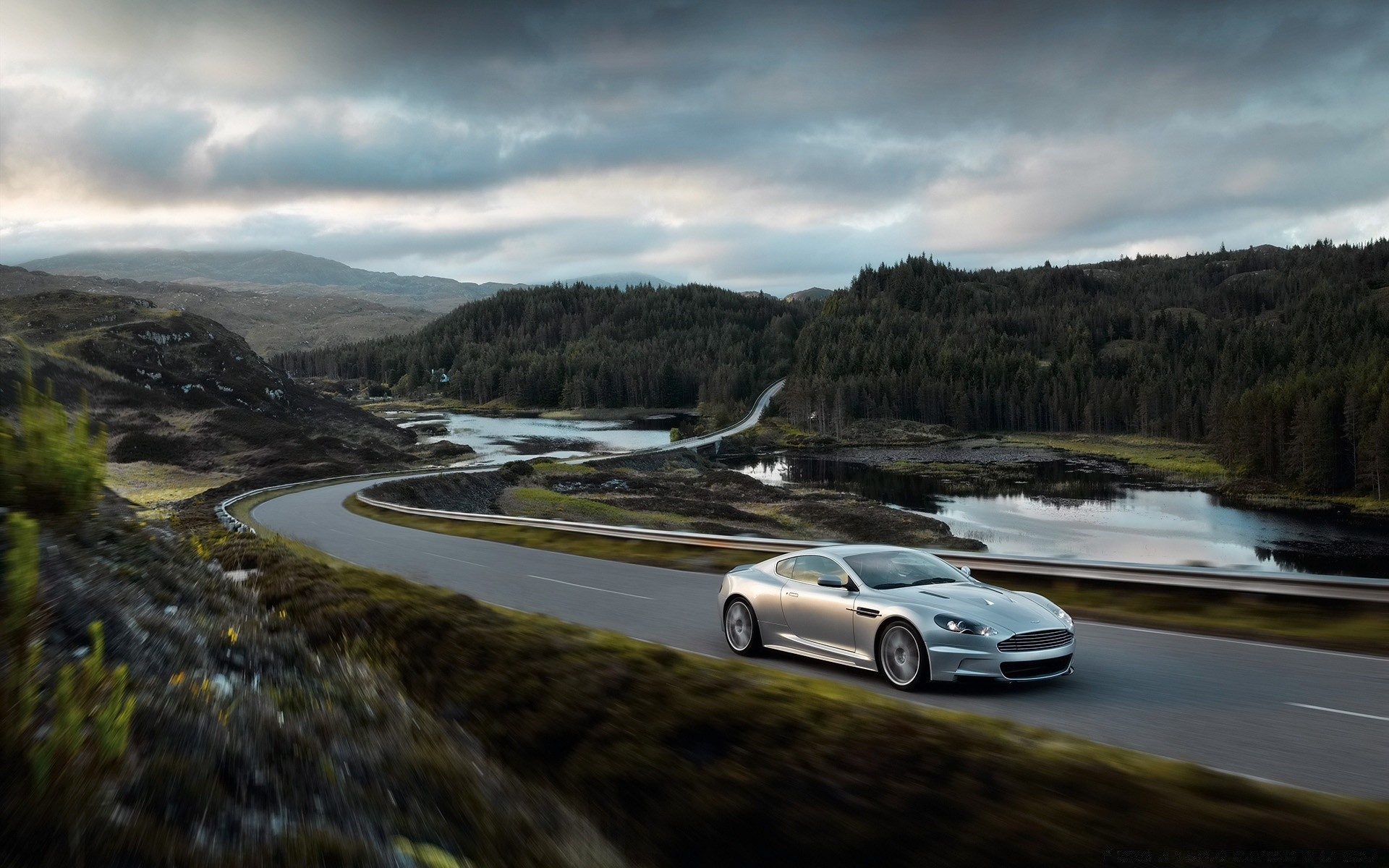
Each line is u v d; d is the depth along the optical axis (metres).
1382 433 93.50
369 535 34.66
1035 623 8.38
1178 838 4.66
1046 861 4.67
